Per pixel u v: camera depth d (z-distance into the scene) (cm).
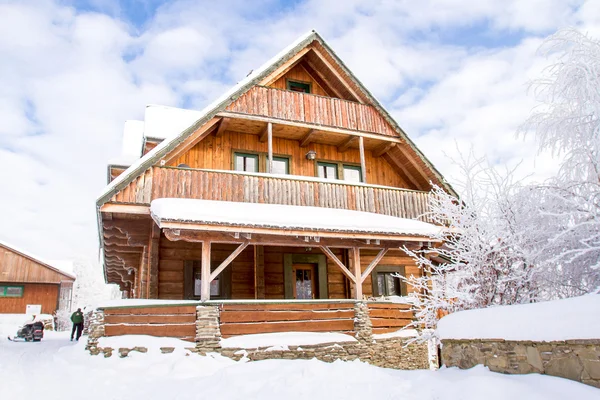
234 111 1369
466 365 545
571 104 664
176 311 1011
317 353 1070
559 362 427
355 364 641
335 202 1412
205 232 1046
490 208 723
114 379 775
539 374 441
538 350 449
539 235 670
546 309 446
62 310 3328
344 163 1642
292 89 1606
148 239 1413
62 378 788
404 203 1521
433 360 1245
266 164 1518
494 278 688
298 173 1562
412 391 496
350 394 509
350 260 1523
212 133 1459
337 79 1587
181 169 1250
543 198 676
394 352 1183
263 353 1014
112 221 1260
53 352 1251
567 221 647
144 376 800
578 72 639
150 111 1642
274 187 1341
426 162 1583
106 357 932
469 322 546
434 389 483
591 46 643
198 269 1358
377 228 1174
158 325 995
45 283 3284
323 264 1496
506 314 493
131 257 1759
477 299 688
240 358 991
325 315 1132
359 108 1568
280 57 1459
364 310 1164
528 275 668
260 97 1419
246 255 1420
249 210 1155
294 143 1585
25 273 3222
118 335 977
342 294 1502
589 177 646
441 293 787
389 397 486
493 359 502
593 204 620
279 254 1448
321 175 1605
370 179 1667
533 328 452
